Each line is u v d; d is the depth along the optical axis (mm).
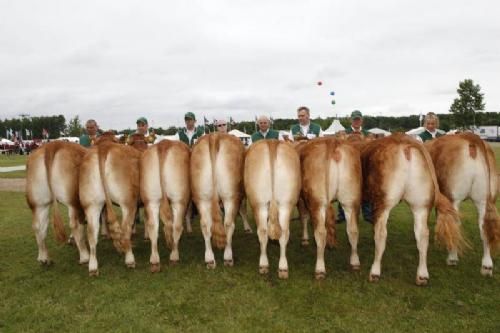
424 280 4934
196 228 7961
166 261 6016
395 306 4465
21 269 5809
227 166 5312
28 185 5551
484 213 5000
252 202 5125
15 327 4195
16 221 8656
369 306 4473
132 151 5629
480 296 4660
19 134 63969
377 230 4984
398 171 4711
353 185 5039
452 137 5164
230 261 5719
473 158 4883
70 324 4230
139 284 5148
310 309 4438
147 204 5438
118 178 5328
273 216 5008
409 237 7047
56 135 95438
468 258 5844
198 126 8469
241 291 4887
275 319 4234
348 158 5008
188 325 4148
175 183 5375
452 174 5031
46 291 5035
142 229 8000
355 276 5305
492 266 5207
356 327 4055
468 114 47688
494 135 56656
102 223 7328
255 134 7555
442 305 4484
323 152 4996
